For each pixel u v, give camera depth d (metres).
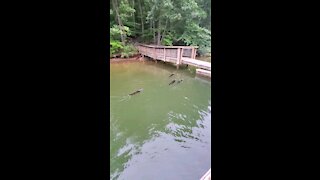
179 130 4.36
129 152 3.60
